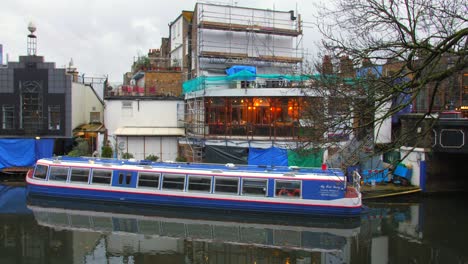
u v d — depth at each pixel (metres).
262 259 14.78
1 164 25.72
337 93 11.81
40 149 26.25
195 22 30.56
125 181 20.69
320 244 16.22
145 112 29.14
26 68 26.55
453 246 15.77
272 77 26.42
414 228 17.77
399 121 24.91
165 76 32.41
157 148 27.27
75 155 25.36
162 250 15.41
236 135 24.97
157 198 20.30
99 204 20.88
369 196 21.67
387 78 10.10
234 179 19.73
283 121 24.08
